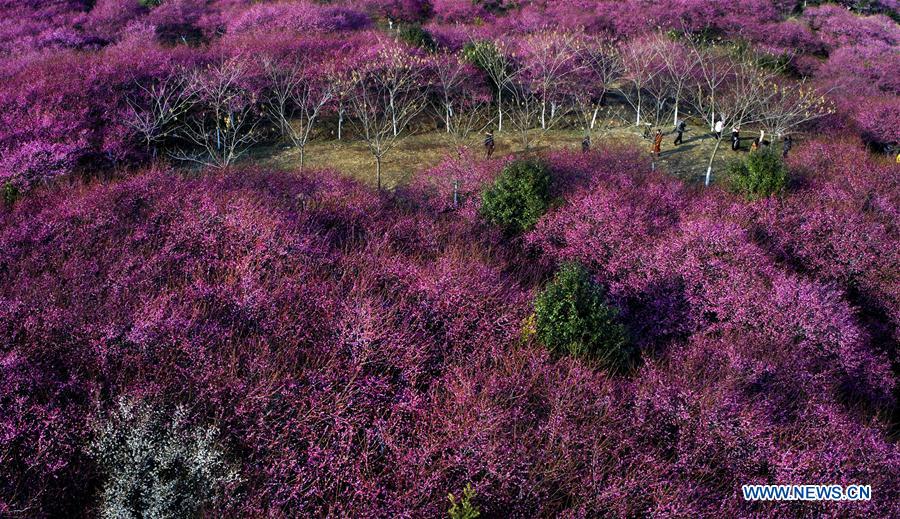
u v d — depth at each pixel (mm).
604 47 37812
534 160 21000
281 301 12195
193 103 26344
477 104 33531
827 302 14297
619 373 12258
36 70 26484
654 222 18516
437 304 12859
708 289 15195
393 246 16922
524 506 8414
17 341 10305
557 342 12242
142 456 8312
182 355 10297
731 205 20297
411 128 31281
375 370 10750
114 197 16656
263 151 27906
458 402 9945
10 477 7969
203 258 13898
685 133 31688
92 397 9234
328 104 29812
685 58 34719
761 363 11938
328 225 17719
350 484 8492
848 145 27609
